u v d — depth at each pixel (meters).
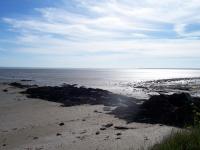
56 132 20.80
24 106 36.56
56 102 41.53
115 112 29.66
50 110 33.03
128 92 62.09
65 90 51.84
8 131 21.55
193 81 108.81
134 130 20.08
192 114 22.36
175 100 28.55
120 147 15.10
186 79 124.00
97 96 46.66
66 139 18.11
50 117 27.94
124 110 29.27
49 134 20.20
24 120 26.27
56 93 48.62
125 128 21.27
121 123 23.92
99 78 136.12
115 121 25.05
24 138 19.25
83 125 23.19
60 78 128.12
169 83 96.62
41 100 43.38
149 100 27.78
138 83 98.00
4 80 101.44
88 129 21.25
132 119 25.67
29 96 48.41
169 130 18.83
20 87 67.12
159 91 64.50
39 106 36.75
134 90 68.00
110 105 38.03
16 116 28.56
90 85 85.88
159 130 19.33
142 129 20.41
